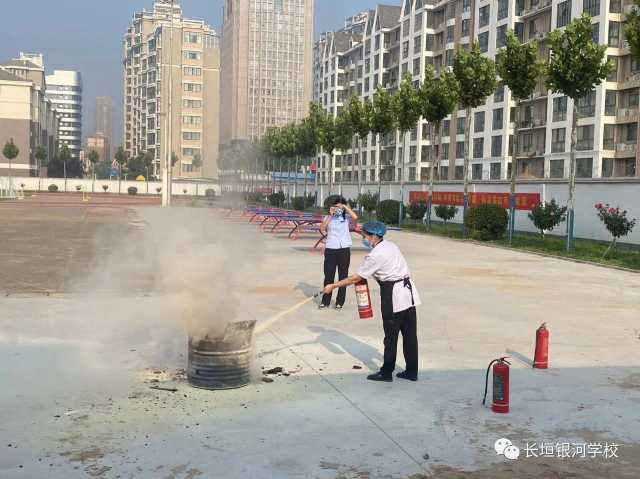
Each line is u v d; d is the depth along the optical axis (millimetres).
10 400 5543
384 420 5230
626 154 49094
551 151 55469
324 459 4453
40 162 110938
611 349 7785
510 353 7531
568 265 17156
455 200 35062
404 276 6324
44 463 4309
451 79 27891
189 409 5387
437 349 7652
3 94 102875
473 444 4789
